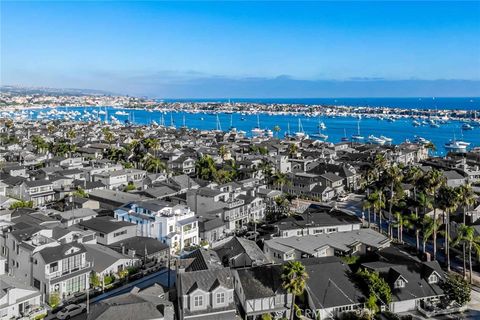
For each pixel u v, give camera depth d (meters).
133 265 86.38
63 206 120.12
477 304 75.69
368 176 156.62
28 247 75.38
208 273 64.69
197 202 120.62
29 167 179.12
